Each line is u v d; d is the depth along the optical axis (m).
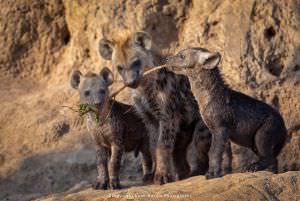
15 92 37.78
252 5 33.91
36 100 36.72
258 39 33.59
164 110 29.66
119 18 35.41
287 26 33.72
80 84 28.86
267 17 33.84
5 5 38.78
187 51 27.20
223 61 33.53
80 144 34.72
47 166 34.53
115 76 34.66
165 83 29.70
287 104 32.78
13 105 36.84
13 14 38.78
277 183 24.08
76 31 37.03
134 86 29.02
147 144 30.58
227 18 34.03
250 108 27.48
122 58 29.36
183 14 35.00
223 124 27.14
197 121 29.92
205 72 27.03
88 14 36.41
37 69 38.47
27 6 38.66
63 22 38.22
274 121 27.59
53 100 36.38
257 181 24.14
